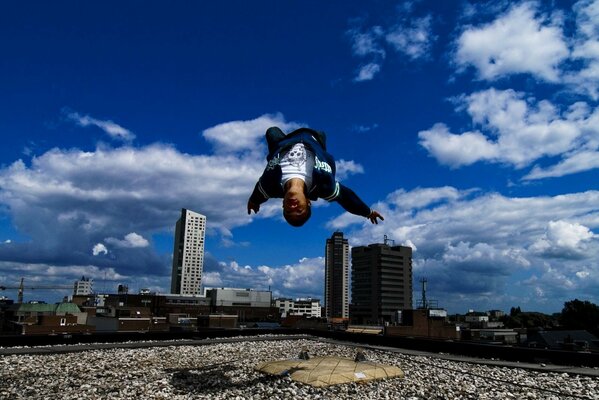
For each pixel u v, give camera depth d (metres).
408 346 18.20
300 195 6.24
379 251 152.62
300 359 11.95
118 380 10.20
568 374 11.55
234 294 157.25
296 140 7.03
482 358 14.91
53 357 13.52
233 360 13.66
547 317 119.00
